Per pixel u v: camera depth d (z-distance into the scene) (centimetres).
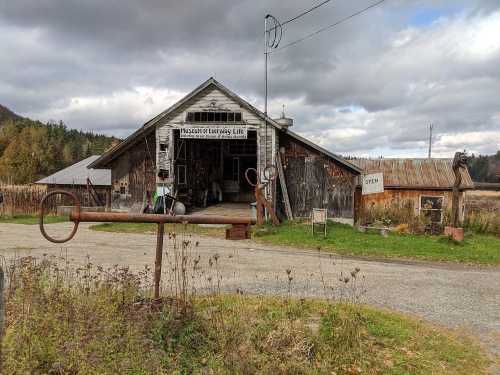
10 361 378
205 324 504
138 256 1072
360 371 453
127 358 403
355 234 1554
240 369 418
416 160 2547
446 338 569
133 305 497
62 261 975
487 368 486
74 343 405
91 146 11462
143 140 2041
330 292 768
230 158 2672
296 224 1742
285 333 493
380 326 582
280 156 1927
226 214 2020
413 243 1377
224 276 873
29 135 9881
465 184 2273
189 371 424
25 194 2480
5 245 1235
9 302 491
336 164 1905
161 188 1914
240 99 1828
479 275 992
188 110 1891
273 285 805
